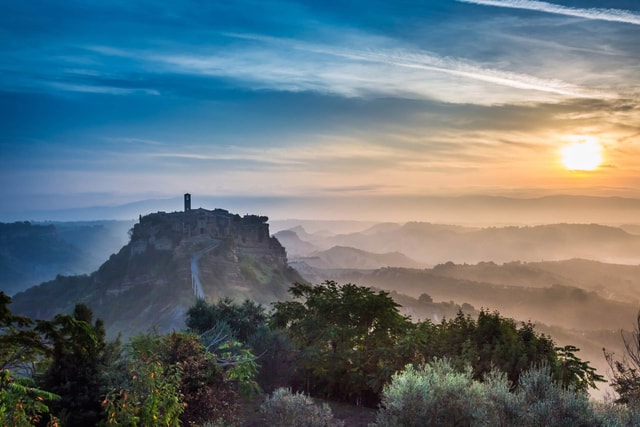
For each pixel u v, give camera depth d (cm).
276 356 2772
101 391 1580
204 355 1978
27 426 1195
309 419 1748
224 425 1839
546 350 2331
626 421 1344
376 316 2733
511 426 1361
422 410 1545
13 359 1471
